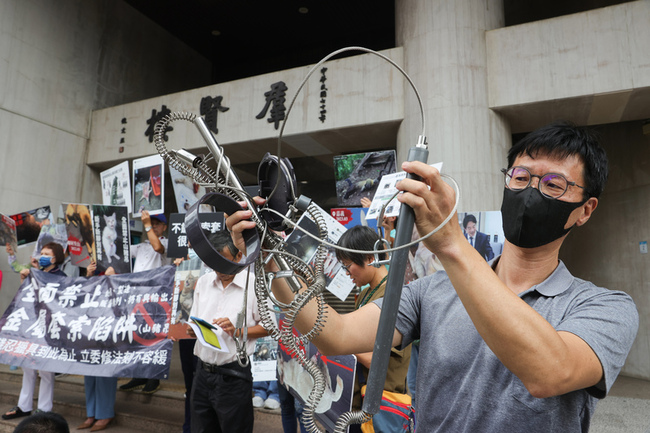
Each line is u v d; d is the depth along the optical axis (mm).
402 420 1700
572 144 835
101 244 3854
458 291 637
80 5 8117
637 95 4859
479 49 5398
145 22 9367
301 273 808
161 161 4109
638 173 5746
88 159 7996
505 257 946
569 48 5062
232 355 2422
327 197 9117
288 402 2943
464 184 5074
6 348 3596
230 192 763
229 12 9289
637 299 5645
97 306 3557
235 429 2404
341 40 10164
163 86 9695
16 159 7008
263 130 6594
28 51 7285
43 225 5125
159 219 4457
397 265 624
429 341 930
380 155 3914
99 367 3375
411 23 5727
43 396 3998
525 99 5160
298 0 8953
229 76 11102
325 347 948
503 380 813
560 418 770
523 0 7551
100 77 8367
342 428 633
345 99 6094
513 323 611
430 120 5332
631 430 3453
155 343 3309
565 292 860
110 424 4016
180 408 4211
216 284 2703
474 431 817
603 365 701
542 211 831
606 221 6102
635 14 4852
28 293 3799
